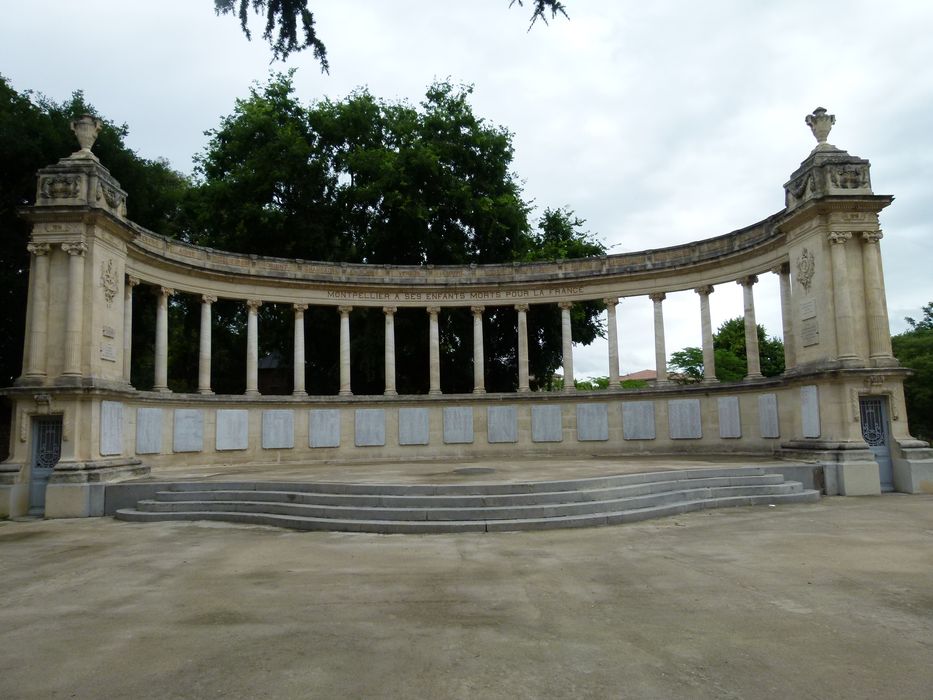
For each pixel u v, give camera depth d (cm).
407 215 3850
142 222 3409
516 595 951
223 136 4209
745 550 1247
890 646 724
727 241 3055
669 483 1866
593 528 1505
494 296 3497
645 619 832
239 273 3111
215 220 3972
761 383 2839
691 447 3147
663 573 1071
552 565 1140
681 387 3173
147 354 3753
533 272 3506
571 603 905
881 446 2259
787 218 2502
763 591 956
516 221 4162
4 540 1584
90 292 2180
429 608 893
